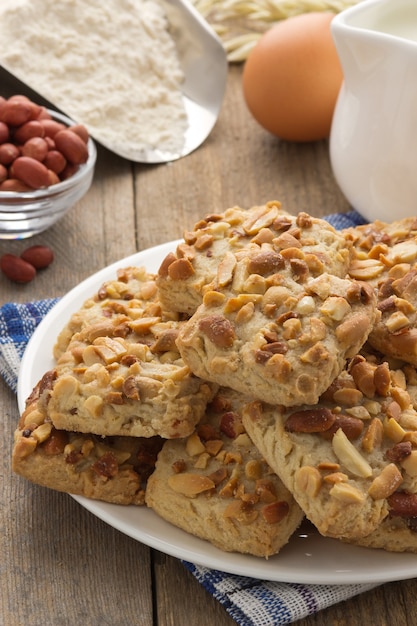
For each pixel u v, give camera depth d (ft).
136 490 1.42
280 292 1.41
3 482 1.52
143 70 2.10
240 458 1.41
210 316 1.40
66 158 1.86
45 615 1.40
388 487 1.34
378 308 1.48
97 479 1.42
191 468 1.42
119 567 1.44
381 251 1.55
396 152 1.74
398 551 1.38
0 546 1.46
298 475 1.35
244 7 2.19
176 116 2.08
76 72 2.04
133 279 1.60
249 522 1.37
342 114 1.82
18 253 1.86
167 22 2.15
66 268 1.84
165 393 1.41
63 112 1.99
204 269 1.47
